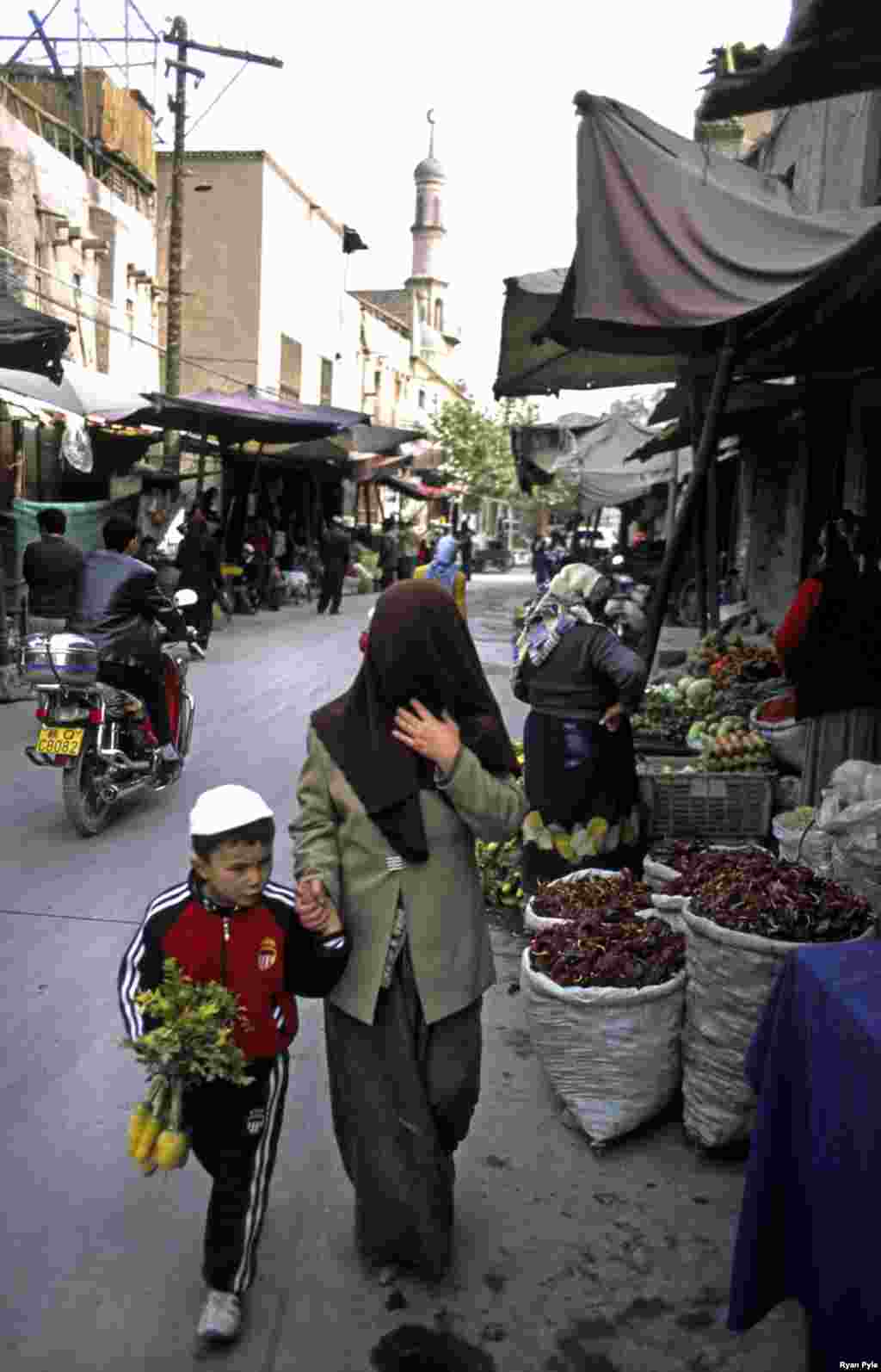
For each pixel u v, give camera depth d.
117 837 6.64
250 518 25.44
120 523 7.16
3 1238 3.07
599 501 24.38
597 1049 3.42
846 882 3.95
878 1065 1.99
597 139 5.49
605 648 4.93
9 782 7.89
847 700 5.32
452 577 11.54
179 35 20.58
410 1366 2.64
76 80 20.64
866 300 5.88
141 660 6.91
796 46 2.97
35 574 10.18
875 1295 1.98
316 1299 2.87
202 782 8.02
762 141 13.60
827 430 9.85
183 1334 2.73
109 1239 3.08
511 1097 3.85
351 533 31.91
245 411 18.19
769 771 6.12
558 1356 2.68
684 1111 3.54
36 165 17.97
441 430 51.88
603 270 5.46
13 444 15.10
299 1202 3.28
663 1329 2.77
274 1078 2.74
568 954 3.56
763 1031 2.60
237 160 28.83
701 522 15.51
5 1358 2.63
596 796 5.05
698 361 7.36
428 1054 2.81
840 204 10.17
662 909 4.00
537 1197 3.28
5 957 4.88
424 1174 2.79
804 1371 2.63
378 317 43.31
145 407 16.75
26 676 6.41
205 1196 3.28
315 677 13.40
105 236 20.64
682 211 5.45
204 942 2.62
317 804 2.81
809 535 10.04
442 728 2.70
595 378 9.22
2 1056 4.05
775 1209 2.50
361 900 2.76
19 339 9.26
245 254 29.17
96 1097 3.79
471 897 2.85
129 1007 2.61
